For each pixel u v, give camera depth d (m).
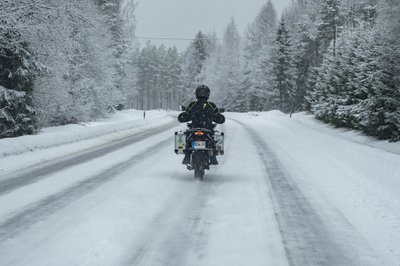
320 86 43.88
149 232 6.16
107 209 7.37
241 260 5.16
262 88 78.44
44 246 5.54
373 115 23.36
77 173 11.12
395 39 21.89
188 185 9.65
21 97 21.39
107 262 5.03
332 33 56.28
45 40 22.11
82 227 6.34
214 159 10.94
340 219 6.99
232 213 7.25
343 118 31.09
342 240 5.96
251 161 13.80
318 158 14.34
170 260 5.13
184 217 6.95
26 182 9.83
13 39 20.12
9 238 5.84
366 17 48.12
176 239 5.88
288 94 72.06
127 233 6.09
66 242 5.68
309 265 5.06
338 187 9.53
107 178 10.38
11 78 21.28
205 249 5.52
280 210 7.50
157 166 12.50
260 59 79.19
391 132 23.20
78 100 33.53
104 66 46.00
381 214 7.31
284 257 5.29
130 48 62.69
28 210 7.29
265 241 5.86
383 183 9.94
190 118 10.76
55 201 7.93
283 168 12.34
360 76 25.05
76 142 19.73
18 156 14.36
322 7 57.91
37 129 24.14
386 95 22.08
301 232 6.28
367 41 28.31
